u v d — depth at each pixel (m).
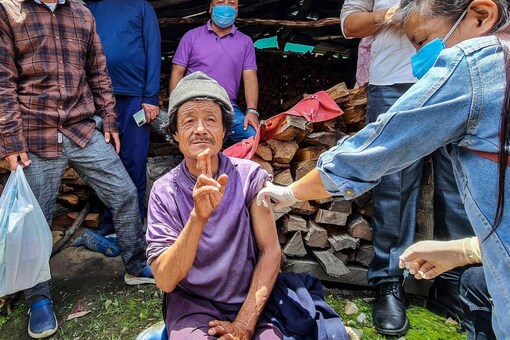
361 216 2.30
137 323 1.99
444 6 0.90
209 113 1.29
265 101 4.45
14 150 1.80
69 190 2.95
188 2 4.00
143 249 2.29
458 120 0.84
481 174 0.85
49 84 1.90
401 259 1.33
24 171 1.90
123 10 2.51
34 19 1.83
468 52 0.83
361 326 1.93
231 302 1.30
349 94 2.19
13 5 1.78
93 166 2.09
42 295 1.97
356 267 2.27
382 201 1.94
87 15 2.07
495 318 0.95
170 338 1.21
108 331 1.94
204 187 1.04
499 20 0.86
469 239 1.22
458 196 1.88
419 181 1.95
